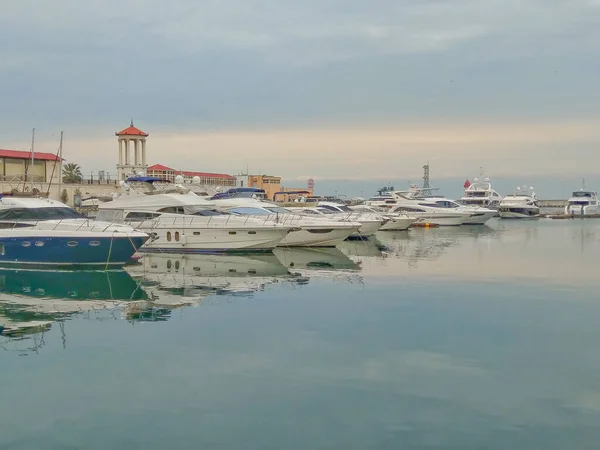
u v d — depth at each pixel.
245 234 29.73
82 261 24.58
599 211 81.81
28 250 24.48
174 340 13.49
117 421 9.12
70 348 12.88
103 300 18.47
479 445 8.34
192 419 9.17
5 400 9.93
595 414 9.35
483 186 82.81
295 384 10.64
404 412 9.41
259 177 100.88
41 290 20.25
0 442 8.47
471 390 10.36
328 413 9.38
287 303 17.81
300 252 32.59
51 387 10.51
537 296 19.09
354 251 33.66
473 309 17.00
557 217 79.88
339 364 11.77
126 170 74.75
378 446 8.30
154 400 9.91
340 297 18.80
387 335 13.99
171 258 29.03
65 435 8.66
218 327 14.73
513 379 10.92
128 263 27.16
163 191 33.41
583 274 24.11
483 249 35.09
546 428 8.87
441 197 67.31
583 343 13.38
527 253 32.66
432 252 33.31
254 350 12.72
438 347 13.00
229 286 21.03
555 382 10.78
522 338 13.81
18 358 12.16
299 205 64.75
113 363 11.81
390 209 57.66
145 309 16.97
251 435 8.63
